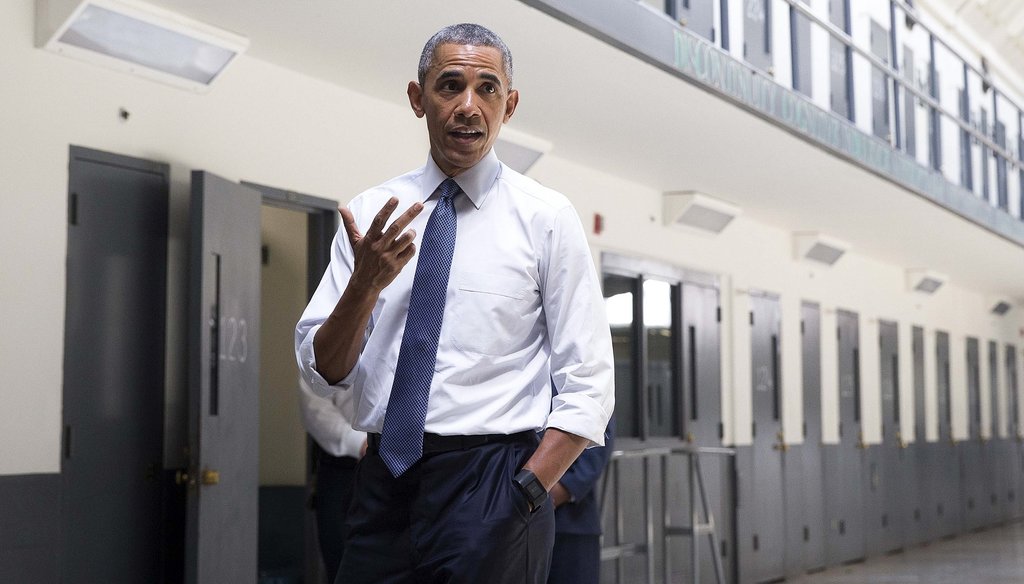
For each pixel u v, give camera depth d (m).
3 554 3.77
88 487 4.05
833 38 8.06
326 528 4.51
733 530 8.48
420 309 1.89
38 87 3.95
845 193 8.11
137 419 4.26
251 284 4.66
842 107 8.13
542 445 1.86
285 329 6.68
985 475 14.59
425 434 1.87
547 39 4.69
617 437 7.14
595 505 3.30
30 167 3.92
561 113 5.87
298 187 5.01
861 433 10.99
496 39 1.90
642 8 4.86
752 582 8.63
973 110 10.80
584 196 7.01
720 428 8.40
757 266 9.12
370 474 1.94
